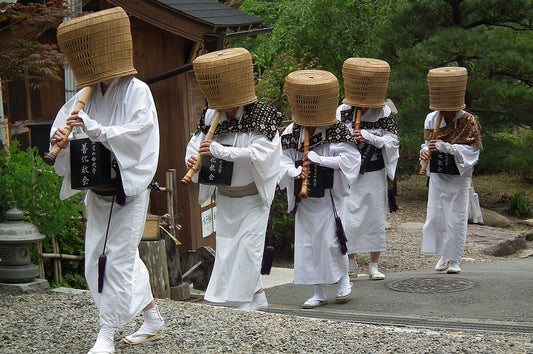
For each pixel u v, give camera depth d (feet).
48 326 18.98
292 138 24.97
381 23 59.06
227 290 21.27
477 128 30.17
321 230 25.00
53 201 24.34
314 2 58.65
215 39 30.83
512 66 51.31
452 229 30.60
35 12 26.99
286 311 24.11
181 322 19.33
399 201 53.93
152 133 16.06
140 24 32.96
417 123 51.39
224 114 21.31
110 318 15.94
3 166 25.12
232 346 17.13
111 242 16.05
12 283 22.79
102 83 16.21
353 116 29.37
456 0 53.26
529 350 16.79
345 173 24.63
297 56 60.29
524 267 33.04
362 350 16.83
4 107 33.76
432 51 51.67
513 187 60.80
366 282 29.48
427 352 16.61
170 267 26.71
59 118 16.61
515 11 52.26
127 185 15.69
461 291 26.30
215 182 20.83
